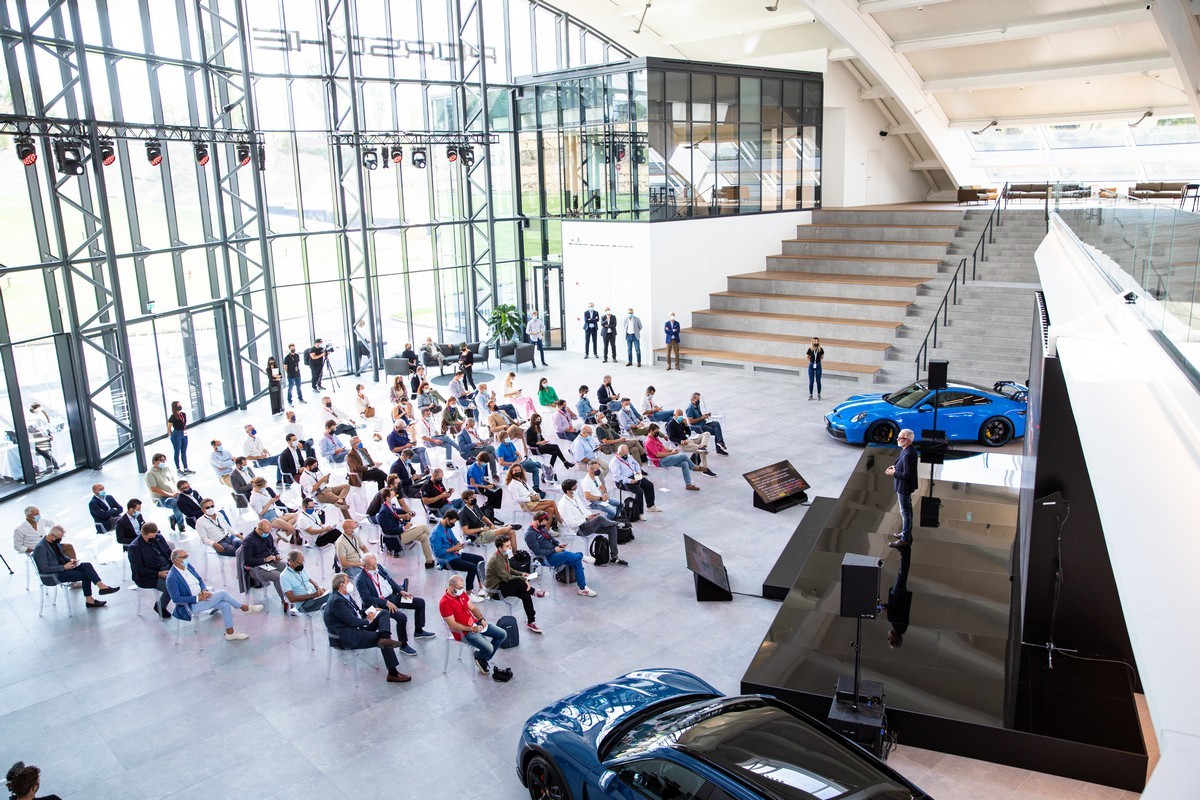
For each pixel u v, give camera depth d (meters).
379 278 25.94
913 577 10.46
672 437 15.92
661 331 25.64
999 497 13.23
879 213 29.11
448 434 16.45
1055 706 7.70
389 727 8.31
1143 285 6.86
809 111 29.72
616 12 29.69
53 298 16.44
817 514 13.30
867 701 7.60
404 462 14.05
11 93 15.27
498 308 26.89
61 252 16.17
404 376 24.17
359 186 23.23
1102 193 12.46
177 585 9.91
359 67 24.25
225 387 21.66
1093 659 8.49
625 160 25.05
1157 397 5.85
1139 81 25.86
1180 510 4.34
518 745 7.20
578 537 12.16
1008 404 16.64
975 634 9.02
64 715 8.71
